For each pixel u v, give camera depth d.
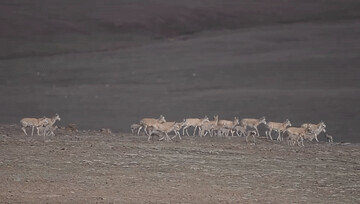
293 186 93.56
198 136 126.50
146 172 96.88
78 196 82.31
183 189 88.69
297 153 113.56
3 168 96.00
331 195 90.00
